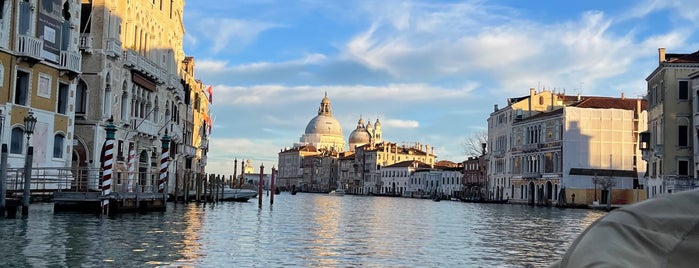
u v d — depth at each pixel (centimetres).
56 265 1248
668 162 4947
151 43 4388
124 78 3828
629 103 7838
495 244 2031
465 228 2842
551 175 7662
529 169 8325
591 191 7288
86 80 3494
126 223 2289
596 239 202
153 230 2072
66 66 3159
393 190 15600
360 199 11012
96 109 3494
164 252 1516
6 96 2800
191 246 1670
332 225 2794
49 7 3031
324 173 19362
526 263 1548
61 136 3222
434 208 6038
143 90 4212
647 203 211
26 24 2895
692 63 4922
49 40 3038
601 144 7381
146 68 4119
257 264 1375
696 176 4722
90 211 2728
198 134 6762
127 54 3812
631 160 7381
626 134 7400
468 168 11325
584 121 7388
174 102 5044
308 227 2578
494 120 9806
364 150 17325
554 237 2386
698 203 204
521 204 8275
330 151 19912
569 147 7369
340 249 1736
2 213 2197
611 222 206
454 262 1531
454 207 6556
